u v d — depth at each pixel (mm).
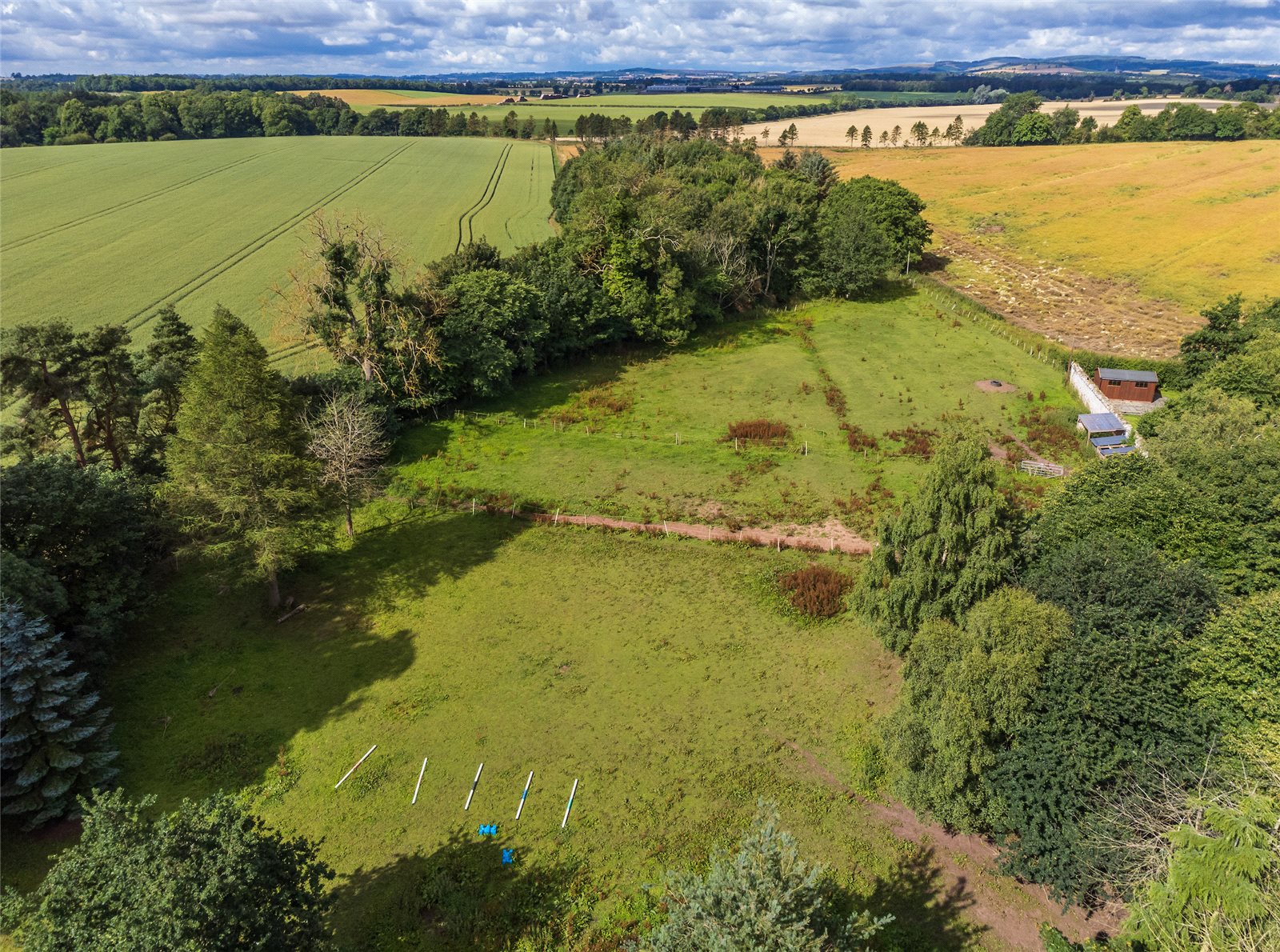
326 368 60500
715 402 59281
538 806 25625
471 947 21078
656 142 133750
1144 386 57344
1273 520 28500
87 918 15797
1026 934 21750
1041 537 30531
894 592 30391
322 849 23984
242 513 33312
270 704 29875
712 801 25859
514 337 60688
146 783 26094
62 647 27625
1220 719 21625
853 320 79562
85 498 30344
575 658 32562
